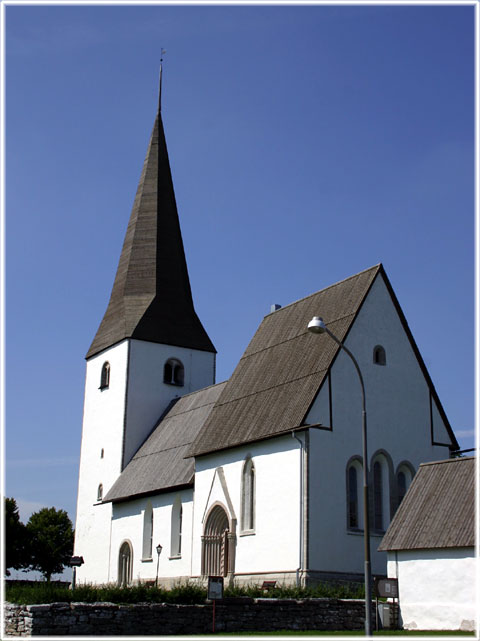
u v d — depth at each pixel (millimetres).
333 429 41625
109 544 60219
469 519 31875
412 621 32500
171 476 52719
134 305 68250
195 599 31641
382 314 45531
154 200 72250
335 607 33156
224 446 46125
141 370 65750
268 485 42625
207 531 46906
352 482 41969
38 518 104062
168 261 70562
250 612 31547
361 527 41438
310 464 40312
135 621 29359
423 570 32562
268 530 41875
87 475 67250
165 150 75000
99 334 70375
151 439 62500
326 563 39469
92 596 30594
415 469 44125
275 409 43781
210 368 69312
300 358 45531
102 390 68188
